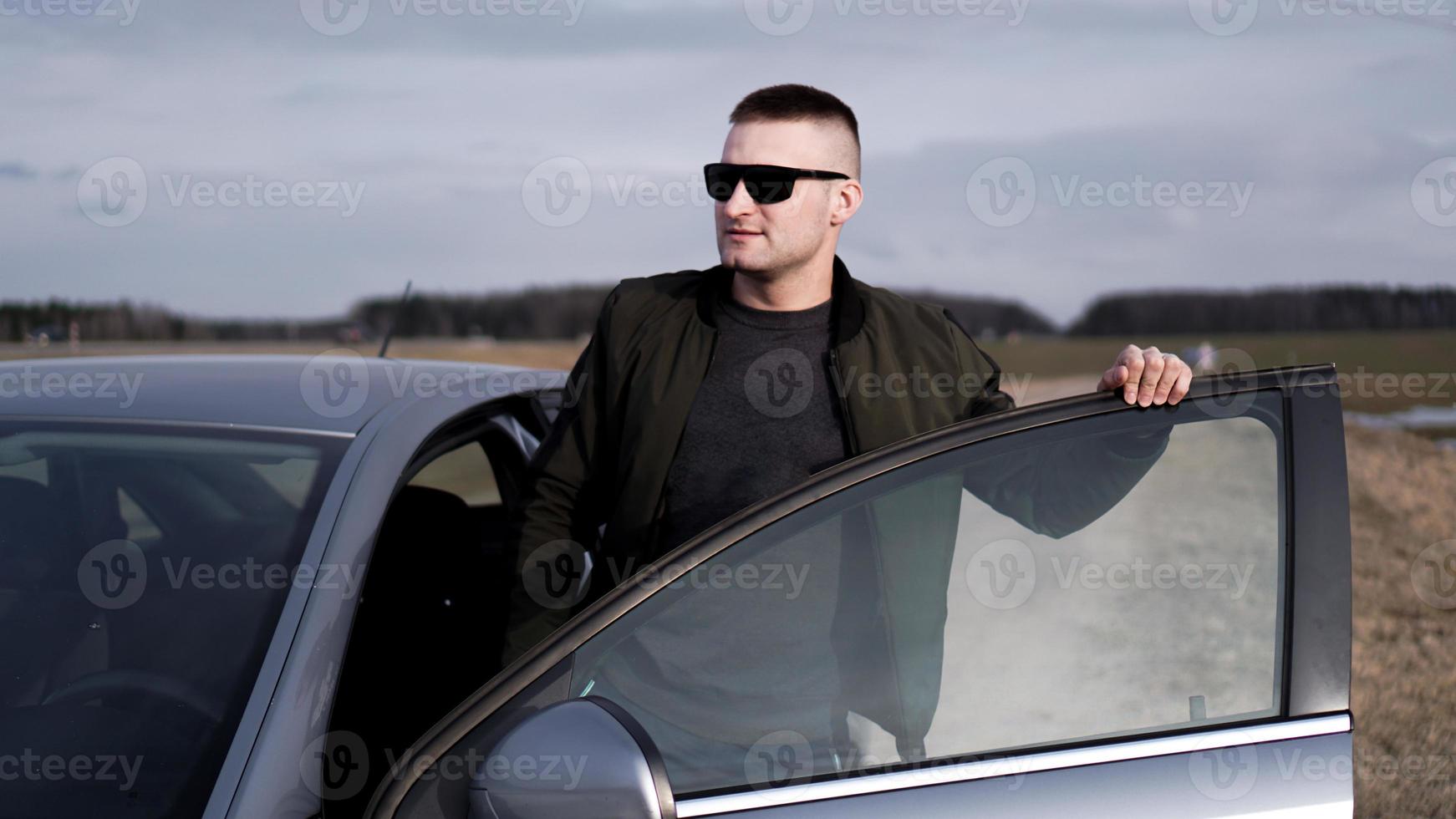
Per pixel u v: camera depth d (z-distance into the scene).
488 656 2.50
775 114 1.94
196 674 1.55
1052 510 1.50
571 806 1.19
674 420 1.97
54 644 1.64
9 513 1.83
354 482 1.82
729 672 1.41
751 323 2.02
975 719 1.42
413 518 2.33
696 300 2.05
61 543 1.78
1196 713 1.42
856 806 1.33
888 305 2.05
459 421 2.27
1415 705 3.49
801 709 1.41
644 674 1.39
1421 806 2.74
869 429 1.95
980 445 1.52
